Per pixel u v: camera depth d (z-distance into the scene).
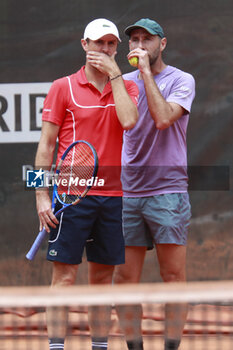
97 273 12.71
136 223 13.48
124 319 13.15
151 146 13.27
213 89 17.02
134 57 13.19
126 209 13.54
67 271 12.20
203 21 16.97
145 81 12.94
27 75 17.23
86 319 15.91
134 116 11.91
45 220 12.08
